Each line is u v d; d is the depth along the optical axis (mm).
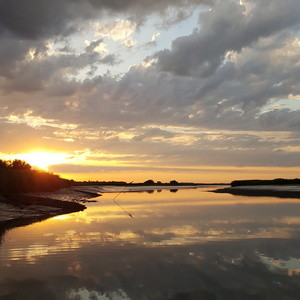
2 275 9766
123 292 8281
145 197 54938
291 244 13641
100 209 32062
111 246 13703
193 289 8445
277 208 29281
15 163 56812
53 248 13359
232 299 7754
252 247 13195
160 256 11891
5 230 18406
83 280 9250
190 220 22062
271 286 8594
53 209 29828
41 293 8266
